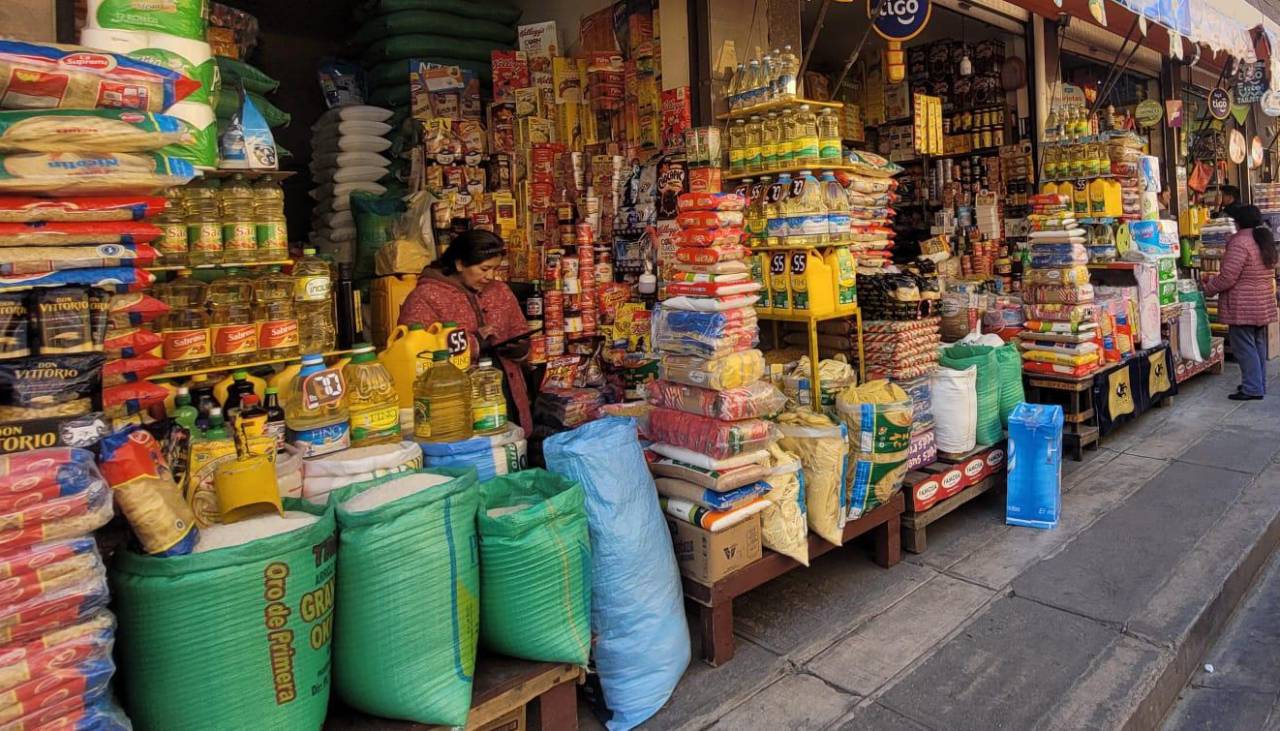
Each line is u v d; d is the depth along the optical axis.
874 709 2.61
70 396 1.70
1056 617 3.18
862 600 3.38
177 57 2.68
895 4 4.17
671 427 3.04
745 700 2.68
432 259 4.58
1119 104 8.98
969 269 6.58
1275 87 8.20
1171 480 4.80
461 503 2.12
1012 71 6.84
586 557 2.37
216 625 1.73
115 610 1.75
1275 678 3.04
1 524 1.44
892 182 4.45
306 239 6.05
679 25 4.25
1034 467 4.12
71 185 1.71
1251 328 6.69
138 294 2.17
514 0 6.02
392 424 2.63
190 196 3.21
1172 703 2.89
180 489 1.90
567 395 3.65
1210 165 10.37
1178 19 5.30
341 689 2.05
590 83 5.05
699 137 3.96
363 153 5.21
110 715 1.59
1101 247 6.19
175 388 2.73
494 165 5.14
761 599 3.41
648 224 4.48
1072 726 2.49
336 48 6.16
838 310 3.82
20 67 1.64
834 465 3.25
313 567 1.87
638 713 2.56
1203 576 3.51
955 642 3.01
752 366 2.96
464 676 2.10
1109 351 5.67
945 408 4.11
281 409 2.49
